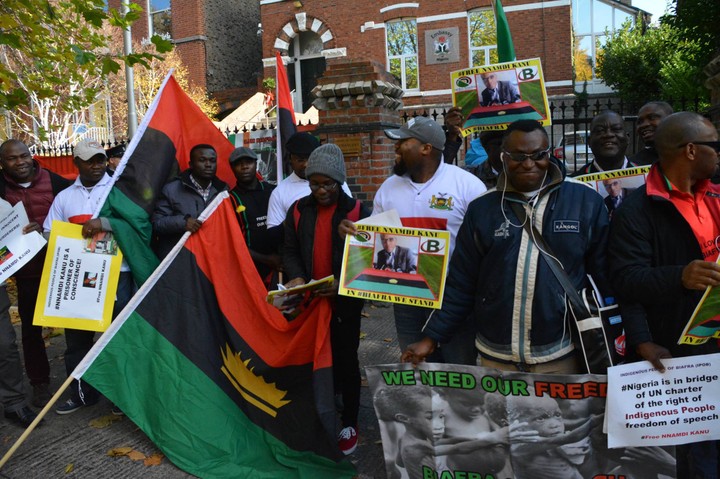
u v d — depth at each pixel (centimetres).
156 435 385
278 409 379
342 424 389
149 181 452
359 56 2017
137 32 2417
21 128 1653
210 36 2377
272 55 2133
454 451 291
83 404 468
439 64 1922
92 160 475
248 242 476
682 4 1075
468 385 286
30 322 474
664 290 246
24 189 496
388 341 594
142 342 399
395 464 303
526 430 276
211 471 364
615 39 1881
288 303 369
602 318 268
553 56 1836
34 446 406
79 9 526
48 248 419
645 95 1786
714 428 257
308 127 908
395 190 362
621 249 265
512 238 269
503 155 270
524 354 270
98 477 365
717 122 602
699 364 254
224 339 399
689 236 260
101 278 431
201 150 454
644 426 257
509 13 1862
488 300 276
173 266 407
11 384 428
